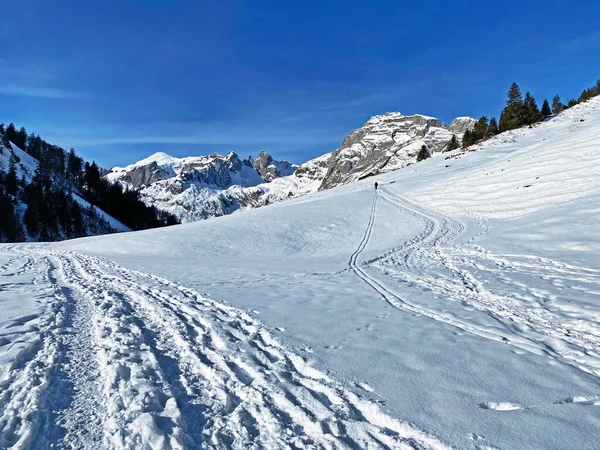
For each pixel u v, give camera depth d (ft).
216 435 12.27
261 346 20.27
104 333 21.93
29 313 25.52
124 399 14.19
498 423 12.59
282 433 12.48
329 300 31.55
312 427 12.68
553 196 76.18
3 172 314.14
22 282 39.81
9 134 446.19
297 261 64.28
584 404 13.82
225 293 34.83
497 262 45.65
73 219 289.74
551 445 11.41
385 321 24.82
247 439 12.17
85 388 15.37
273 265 59.11
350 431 12.50
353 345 20.17
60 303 29.14
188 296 33.53
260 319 25.31
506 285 34.06
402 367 17.21
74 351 19.29
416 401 14.10
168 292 34.78
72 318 25.46
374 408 13.58
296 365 17.81
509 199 86.38
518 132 187.21
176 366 17.70
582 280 33.19
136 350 19.33
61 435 12.19
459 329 23.04
